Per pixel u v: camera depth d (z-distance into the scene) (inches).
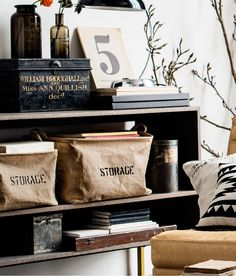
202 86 202.4
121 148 166.9
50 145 158.2
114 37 184.2
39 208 155.6
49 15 175.2
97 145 163.8
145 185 170.1
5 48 168.6
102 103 167.5
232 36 209.6
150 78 192.4
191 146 178.7
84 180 161.3
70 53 178.9
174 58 197.0
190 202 181.2
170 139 182.4
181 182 180.9
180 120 180.5
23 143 155.9
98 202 163.9
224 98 208.2
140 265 183.2
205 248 125.9
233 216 134.7
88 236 163.8
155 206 187.6
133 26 189.5
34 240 158.2
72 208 160.4
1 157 150.3
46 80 160.6
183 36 198.4
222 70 207.2
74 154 161.0
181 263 128.4
